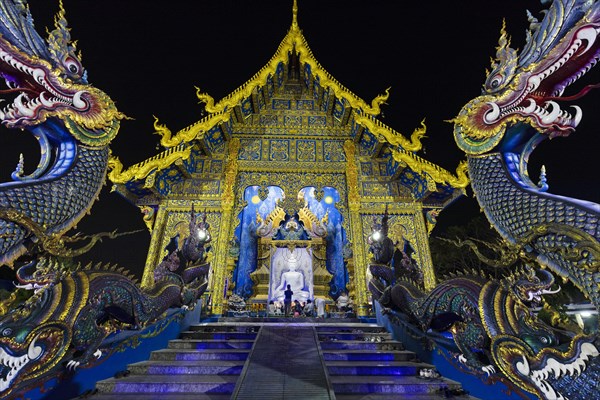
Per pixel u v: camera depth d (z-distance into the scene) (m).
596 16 3.85
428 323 5.58
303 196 16.70
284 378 4.43
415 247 12.23
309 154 14.23
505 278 4.36
